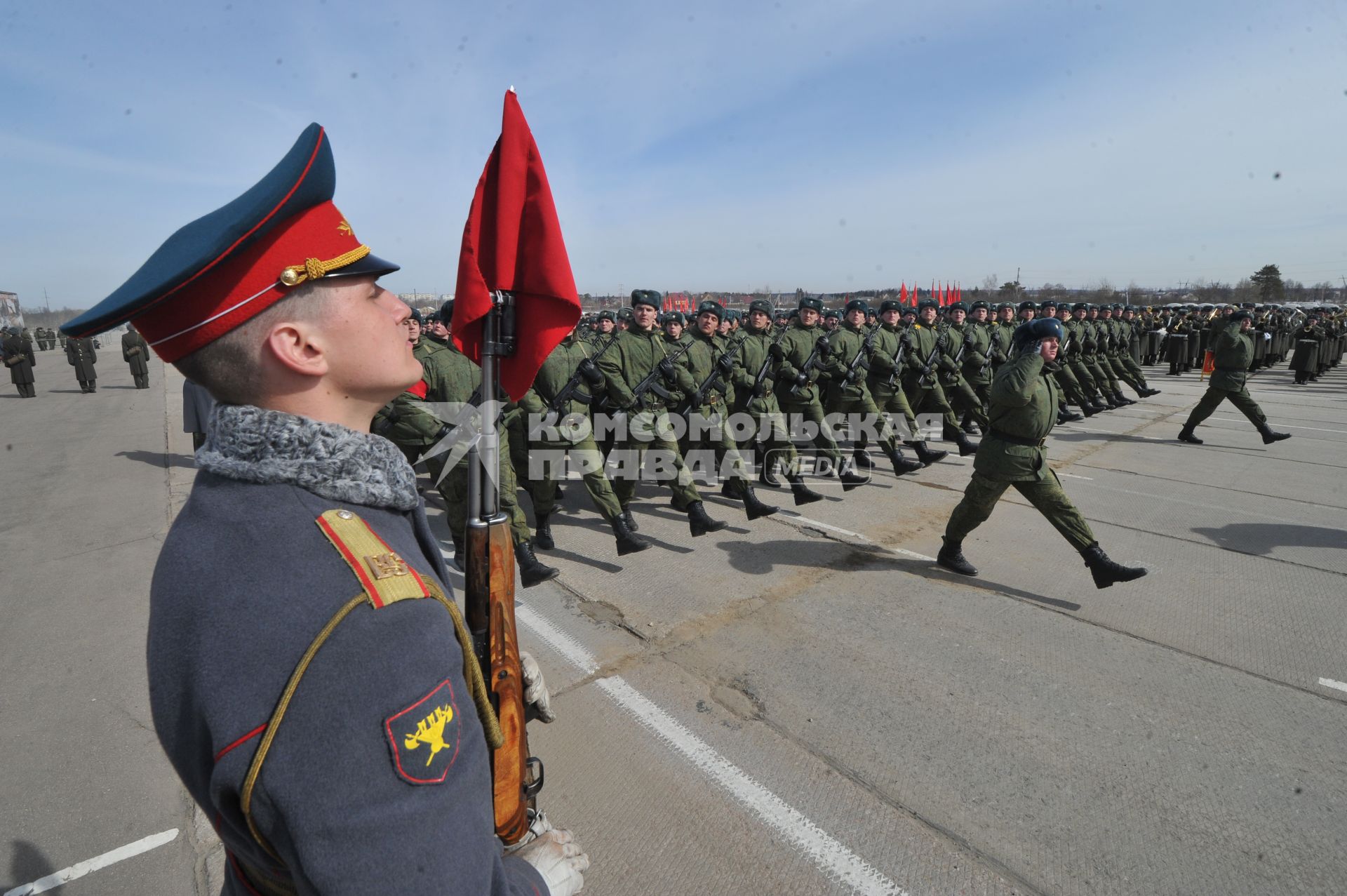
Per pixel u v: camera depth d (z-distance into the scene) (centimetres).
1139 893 199
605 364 502
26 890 199
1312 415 993
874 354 691
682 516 559
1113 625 357
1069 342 945
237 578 60
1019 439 377
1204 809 231
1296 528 502
